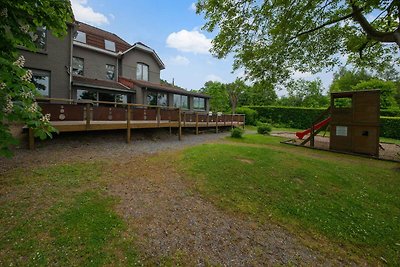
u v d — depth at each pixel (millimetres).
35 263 2395
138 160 6508
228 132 18125
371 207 4508
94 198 3900
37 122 2557
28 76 2467
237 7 6984
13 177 4375
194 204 4164
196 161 6414
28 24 3094
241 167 6121
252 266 2752
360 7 7102
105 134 9719
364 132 9492
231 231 3463
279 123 26406
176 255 2801
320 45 9391
